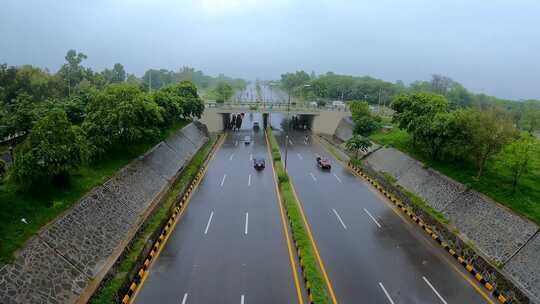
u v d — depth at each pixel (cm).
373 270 2034
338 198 3294
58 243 1727
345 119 6931
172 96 4719
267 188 3497
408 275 1998
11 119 2722
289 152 5322
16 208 1809
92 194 2227
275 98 13838
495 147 2645
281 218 2736
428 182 3173
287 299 1730
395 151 4175
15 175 1866
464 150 2950
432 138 3328
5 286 1374
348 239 2427
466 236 2336
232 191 3372
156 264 2022
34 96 4766
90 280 1691
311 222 2703
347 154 5188
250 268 2000
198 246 2247
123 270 1828
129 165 2939
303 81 12925
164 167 3462
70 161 2067
